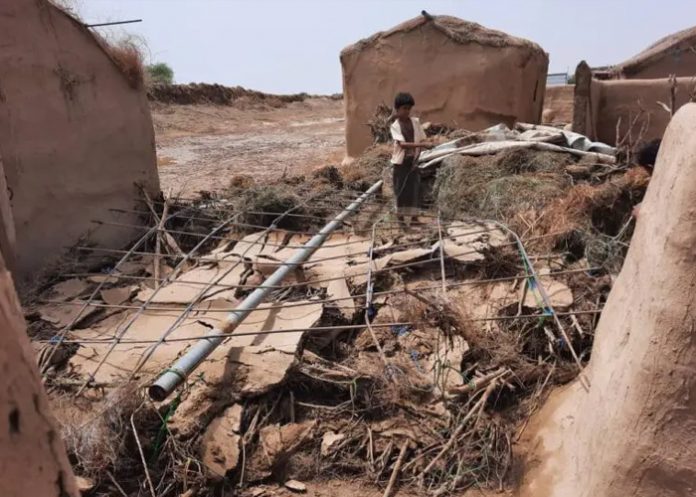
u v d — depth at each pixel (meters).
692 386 2.03
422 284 5.13
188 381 3.84
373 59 11.45
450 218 6.61
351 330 4.54
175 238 6.95
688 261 2.00
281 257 6.02
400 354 4.23
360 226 7.02
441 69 11.05
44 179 6.12
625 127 9.51
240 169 13.88
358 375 3.96
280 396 3.87
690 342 2.02
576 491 2.72
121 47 7.21
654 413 2.13
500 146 7.79
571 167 7.15
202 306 5.03
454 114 11.16
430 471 3.48
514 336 4.32
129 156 7.43
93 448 3.32
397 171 6.97
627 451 2.22
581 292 4.74
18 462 1.02
